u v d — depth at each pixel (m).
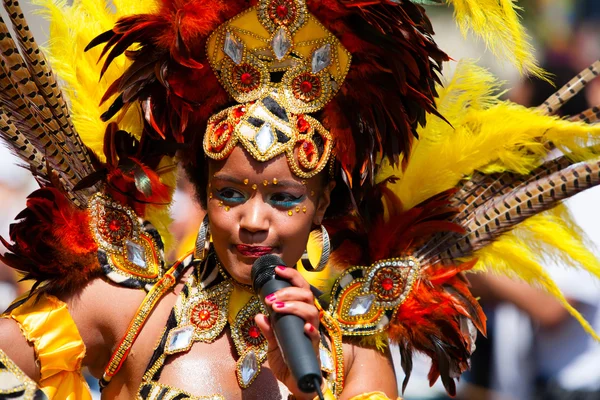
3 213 9.53
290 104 4.84
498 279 8.86
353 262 5.34
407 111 5.07
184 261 5.15
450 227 5.30
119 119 5.17
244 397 4.88
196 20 4.82
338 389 5.04
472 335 5.45
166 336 4.92
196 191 5.32
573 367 8.77
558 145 5.38
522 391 8.81
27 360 4.73
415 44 4.89
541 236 5.53
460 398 8.93
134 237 5.07
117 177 5.04
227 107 4.90
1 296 9.11
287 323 4.22
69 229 4.89
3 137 4.93
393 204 5.38
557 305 8.80
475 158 5.45
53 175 4.89
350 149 4.99
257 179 4.72
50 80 4.93
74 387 4.80
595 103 10.16
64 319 4.82
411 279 5.26
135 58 4.92
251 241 4.75
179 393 4.79
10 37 4.79
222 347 4.98
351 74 4.96
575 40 10.72
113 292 4.95
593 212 9.23
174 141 5.04
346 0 4.79
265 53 4.85
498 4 5.17
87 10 5.48
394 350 9.16
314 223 5.09
